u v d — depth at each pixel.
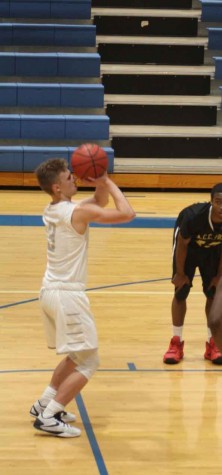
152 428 6.82
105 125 18.88
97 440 6.56
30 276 11.80
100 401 7.38
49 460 6.17
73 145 19.06
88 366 6.65
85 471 6.00
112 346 8.91
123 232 14.82
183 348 8.88
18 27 20.58
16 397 7.38
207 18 21.91
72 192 6.54
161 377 8.02
